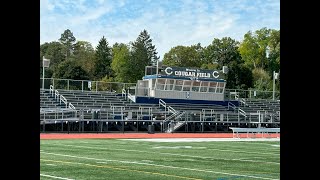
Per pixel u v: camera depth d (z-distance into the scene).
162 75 42.53
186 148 17.12
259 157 13.23
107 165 10.32
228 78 70.50
